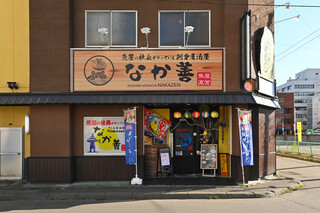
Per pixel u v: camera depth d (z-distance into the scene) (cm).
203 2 991
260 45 1011
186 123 1126
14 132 1011
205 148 1071
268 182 988
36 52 965
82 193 830
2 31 989
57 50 966
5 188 897
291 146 2197
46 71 963
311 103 8181
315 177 1155
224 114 1071
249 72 938
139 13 1005
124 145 998
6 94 954
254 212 669
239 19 977
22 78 982
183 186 912
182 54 970
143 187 907
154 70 966
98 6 1003
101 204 759
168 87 962
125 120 970
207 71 969
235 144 980
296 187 945
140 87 962
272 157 1126
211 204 750
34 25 966
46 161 950
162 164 1038
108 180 984
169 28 1010
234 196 827
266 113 1092
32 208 724
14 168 1007
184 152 1121
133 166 988
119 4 1005
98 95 955
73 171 977
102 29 927
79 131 991
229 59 970
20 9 992
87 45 1003
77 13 1002
